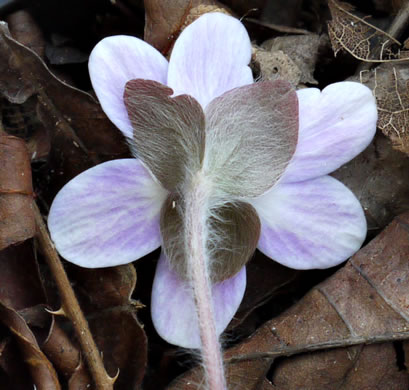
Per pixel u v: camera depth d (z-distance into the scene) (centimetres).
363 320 10
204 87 10
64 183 10
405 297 10
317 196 10
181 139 10
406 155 10
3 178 10
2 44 10
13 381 10
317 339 10
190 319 10
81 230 10
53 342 10
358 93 10
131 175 10
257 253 10
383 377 10
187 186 10
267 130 10
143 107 10
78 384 10
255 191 10
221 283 10
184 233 10
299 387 10
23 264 10
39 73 10
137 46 10
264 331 10
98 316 10
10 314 10
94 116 10
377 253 10
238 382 10
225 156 10
